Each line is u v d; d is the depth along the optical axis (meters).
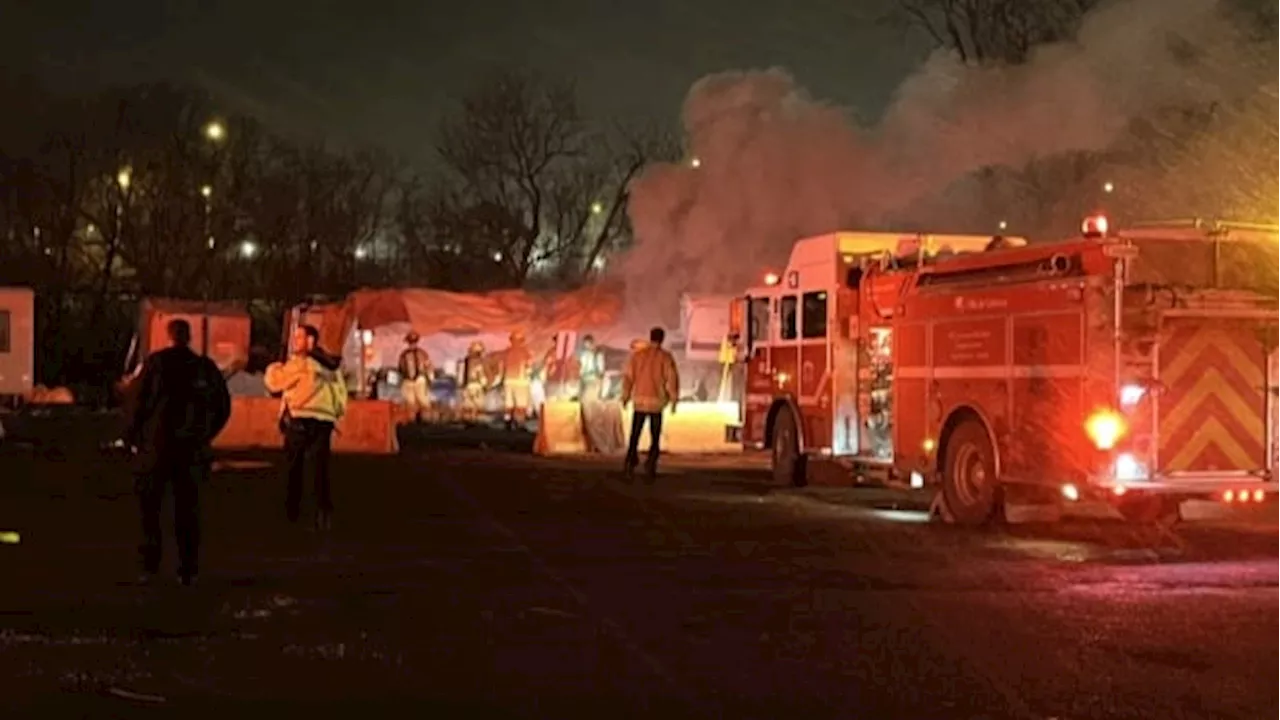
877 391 18.97
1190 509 16.23
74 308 51.91
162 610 10.57
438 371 37.84
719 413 28.02
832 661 9.12
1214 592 11.77
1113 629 10.17
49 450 25.48
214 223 52.53
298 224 53.88
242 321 37.66
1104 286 14.31
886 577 12.44
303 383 15.05
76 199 51.53
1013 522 16.56
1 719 7.57
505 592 11.49
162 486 11.70
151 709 7.80
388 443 27.02
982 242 19.41
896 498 19.30
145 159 51.97
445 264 54.19
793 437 20.50
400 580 12.01
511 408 33.41
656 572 12.58
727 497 19.27
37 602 10.84
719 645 9.58
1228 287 14.70
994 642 9.71
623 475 22.44
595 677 8.65
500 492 19.47
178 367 11.56
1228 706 8.03
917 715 7.82
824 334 19.73
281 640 9.59
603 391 31.52
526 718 7.72
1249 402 14.70
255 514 16.47
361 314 32.72
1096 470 14.34
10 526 15.13
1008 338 15.53
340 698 8.09
